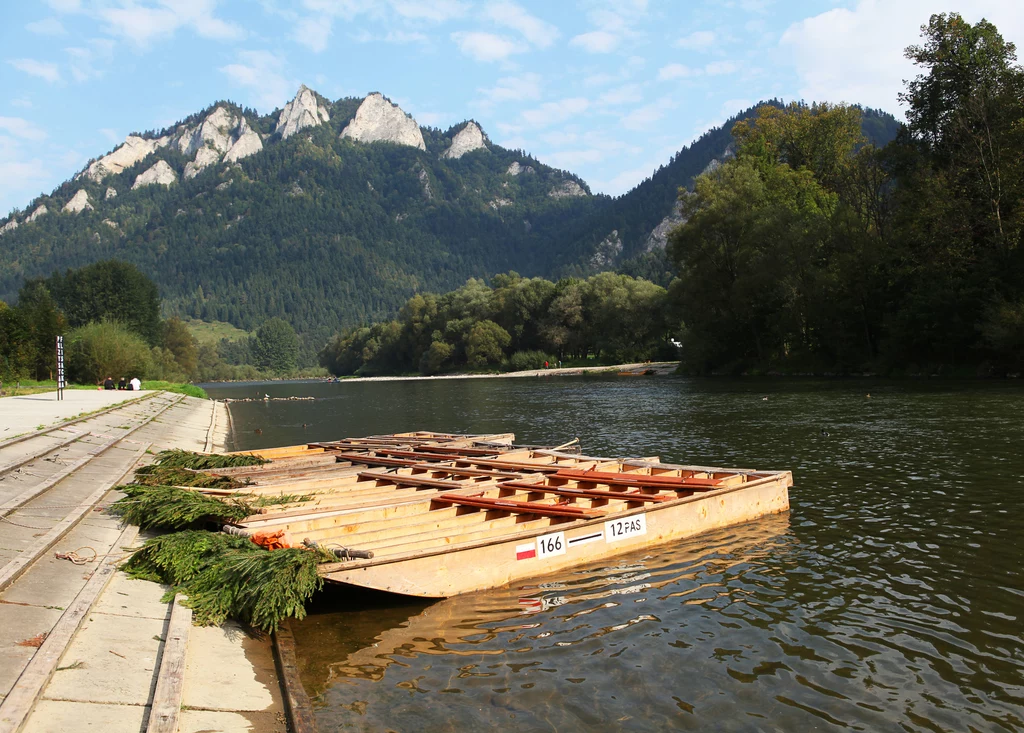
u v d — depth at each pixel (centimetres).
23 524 952
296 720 567
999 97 4584
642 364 9569
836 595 886
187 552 862
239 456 1795
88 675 562
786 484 1316
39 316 6375
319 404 5912
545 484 1420
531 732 586
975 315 4481
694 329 6931
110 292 9794
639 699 641
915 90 5191
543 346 11731
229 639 732
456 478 1471
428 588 881
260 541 908
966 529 1152
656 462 1560
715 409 3409
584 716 612
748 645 750
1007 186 4503
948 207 4650
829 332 5591
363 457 1809
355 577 828
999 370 4378
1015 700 629
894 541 1103
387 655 740
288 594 758
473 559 921
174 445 2581
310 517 1055
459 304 13125
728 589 917
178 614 739
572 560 1015
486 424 3366
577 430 2872
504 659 728
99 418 2472
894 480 1549
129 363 6438
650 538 1105
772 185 6275
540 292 11706
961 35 4906
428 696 648
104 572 818
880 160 5678
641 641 765
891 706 623
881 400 3375
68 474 1375
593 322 10938
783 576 960
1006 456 1761
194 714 549
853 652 729
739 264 6125
